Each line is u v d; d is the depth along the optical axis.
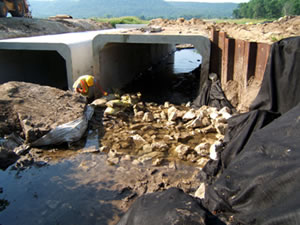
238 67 7.76
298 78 5.16
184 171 5.27
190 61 19.11
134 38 8.77
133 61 13.61
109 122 7.38
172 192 3.32
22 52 10.59
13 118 6.53
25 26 13.38
